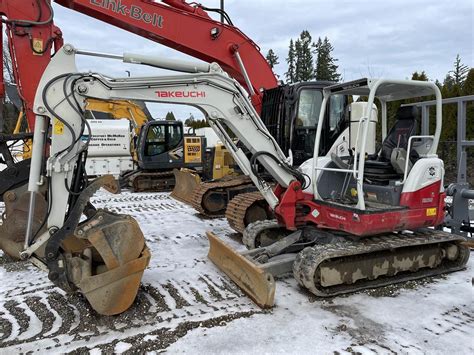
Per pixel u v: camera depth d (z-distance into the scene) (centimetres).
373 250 420
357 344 320
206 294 422
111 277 355
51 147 364
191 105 425
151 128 1196
